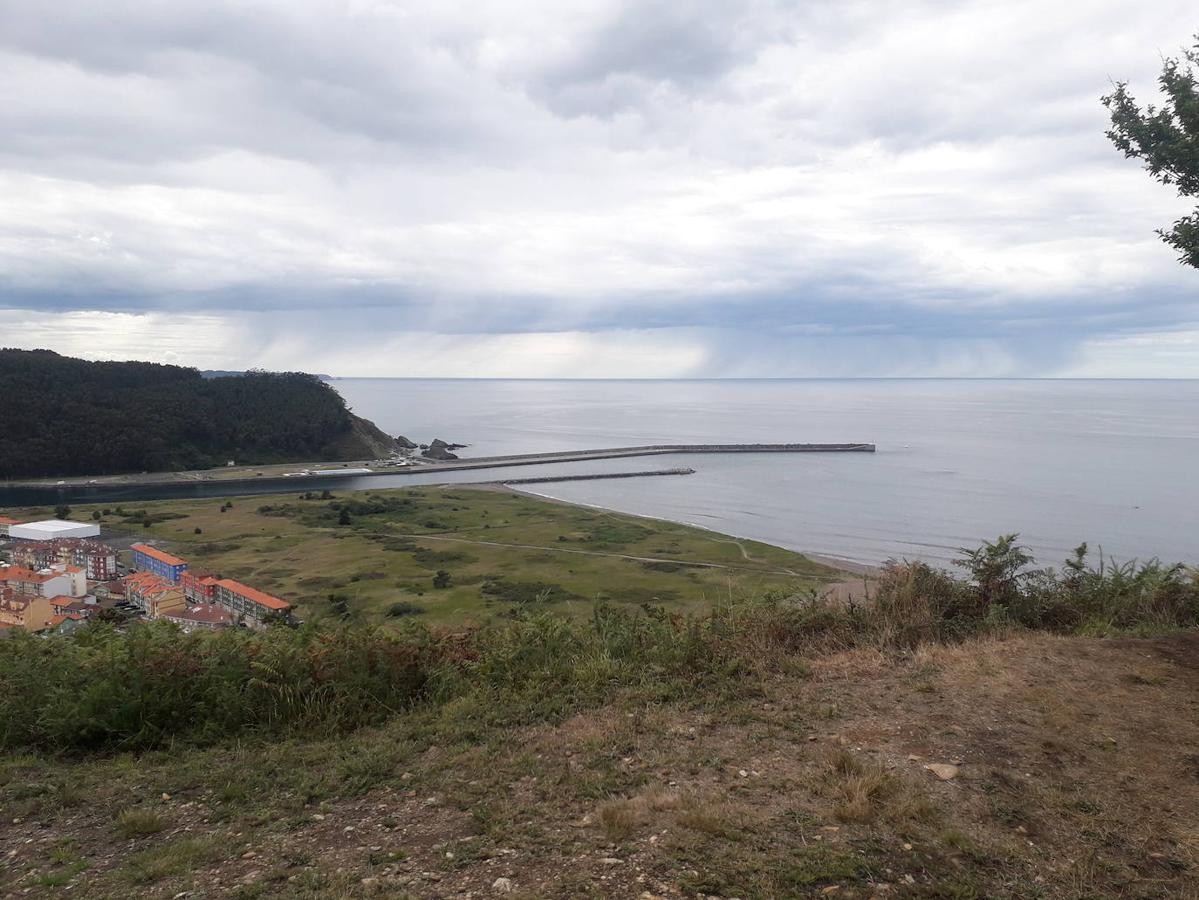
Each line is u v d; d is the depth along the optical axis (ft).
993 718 15.57
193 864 11.43
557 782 13.69
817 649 21.29
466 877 10.55
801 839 11.19
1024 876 10.21
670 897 9.77
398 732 17.12
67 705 17.79
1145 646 19.93
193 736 17.66
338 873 10.85
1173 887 9.93
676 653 20.65
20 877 11.49
